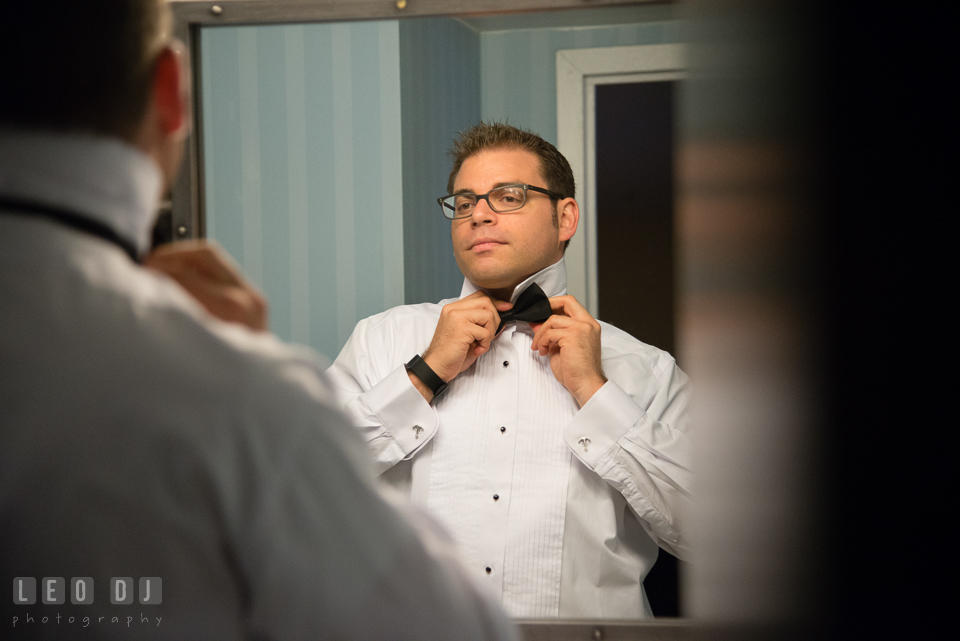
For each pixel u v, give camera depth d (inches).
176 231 37.1
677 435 40.1
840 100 4.5
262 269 59.7
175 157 17.1
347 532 13.4
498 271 42.3
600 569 39.7
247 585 13.1
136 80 14.9
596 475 40.6
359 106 58.7
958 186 4.2
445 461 41.0
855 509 4.5
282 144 59.1
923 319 4.3
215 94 58.9
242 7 36.3
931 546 4.3
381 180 58.8
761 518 5.4
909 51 4.3
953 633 4.2
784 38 4.8
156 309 14.0
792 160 4.8
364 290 59.4
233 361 13.8
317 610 13.0
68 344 13.0
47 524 12.5
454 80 65.1
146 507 12.6
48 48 13.8
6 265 13.3
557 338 40.9
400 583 13.7
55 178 14.0
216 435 13.1
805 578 4.8
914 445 4.3
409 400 40.6
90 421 12.7
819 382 4.6
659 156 69.1
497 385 42.5
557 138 67.6
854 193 4.5
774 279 5.1
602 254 71.4
